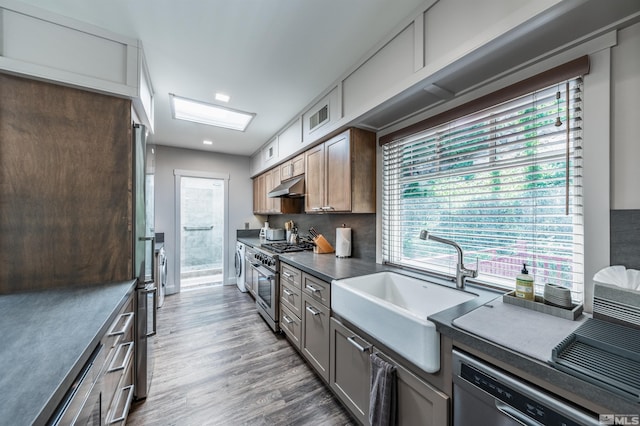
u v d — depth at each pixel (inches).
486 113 57.1
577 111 43.3
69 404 27.3
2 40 50.2
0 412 21.3
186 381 74.9
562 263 46.6
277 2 52.4
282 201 143.2
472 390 33.8
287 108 104.5
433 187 71.1
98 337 36.3
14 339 34.0
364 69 70.7
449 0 48.3
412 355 40.9
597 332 32.4
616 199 39.3
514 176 53.8
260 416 61.9
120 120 63.1
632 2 33.6
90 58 57.8
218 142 153.3
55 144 56.9
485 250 59.0
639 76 37.3
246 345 96.2
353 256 99.3
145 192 66.9
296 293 88.0
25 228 54.8
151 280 74.9
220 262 189.3
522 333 33.9
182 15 55.6
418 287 64.3
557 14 35.9
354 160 83.4
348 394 59.2
